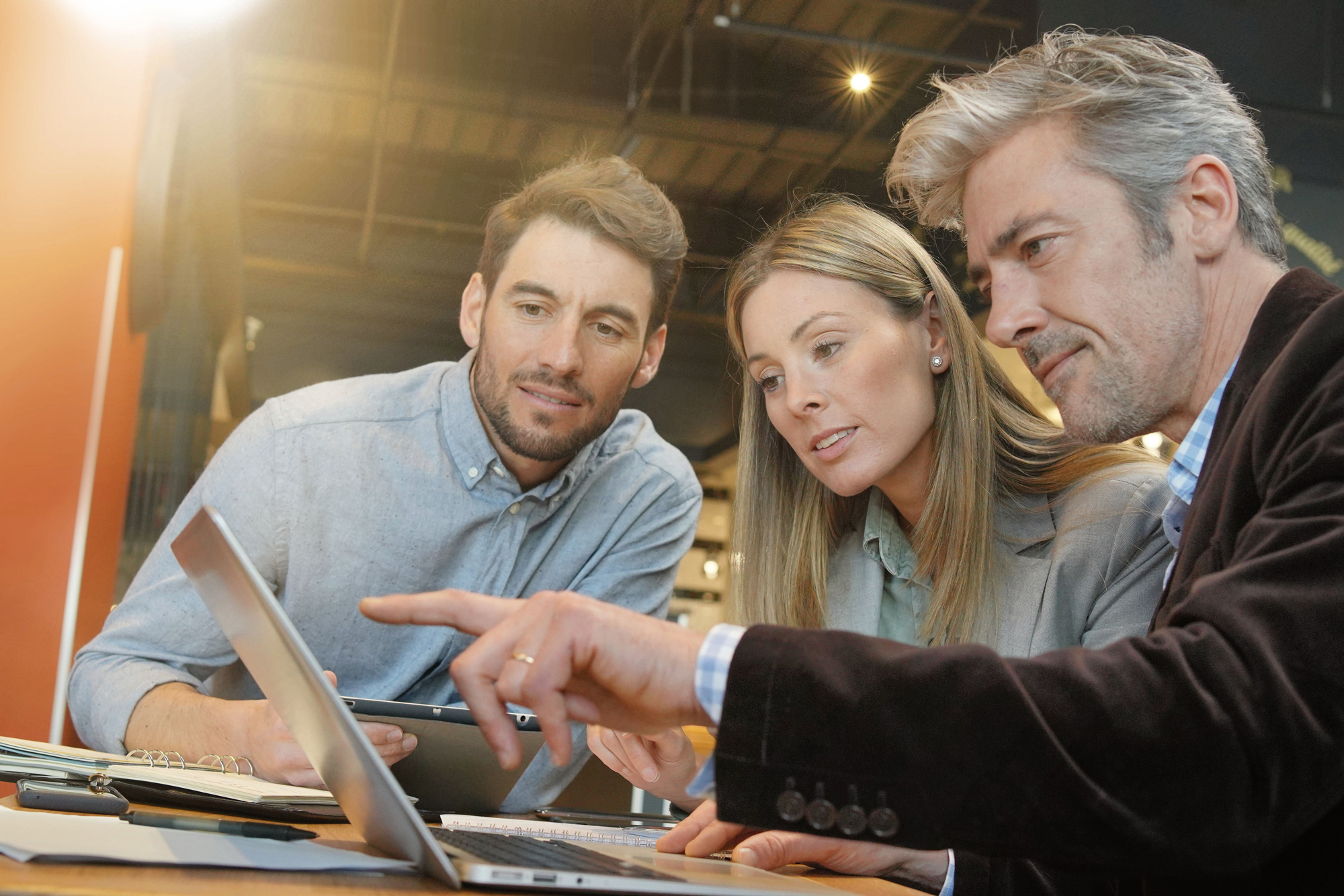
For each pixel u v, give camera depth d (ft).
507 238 5.20
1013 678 1.75
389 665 5.27
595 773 5.74
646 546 5.70
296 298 21.75
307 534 5.06
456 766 3.43
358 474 5.12
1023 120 3.04
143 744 4.08
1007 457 4.66
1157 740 1.70
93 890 1.48
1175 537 3.26
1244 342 2.68
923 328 4.56
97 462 10.21
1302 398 2.18
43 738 9.42
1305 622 1.76
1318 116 14.28
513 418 5.08
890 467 4.40
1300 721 1.69
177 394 15.85
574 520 5.53
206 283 19.35
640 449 5.84
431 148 19.72
